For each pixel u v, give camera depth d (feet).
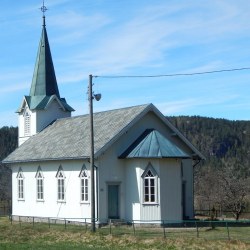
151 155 152.76
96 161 155.84
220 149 431.43
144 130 164.86
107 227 152.15
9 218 196.65
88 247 114.73
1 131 412.57
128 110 169.48
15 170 197.26
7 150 393.70
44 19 215.51
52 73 212.02
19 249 112.16
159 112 166.30
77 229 146.20
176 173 156.66
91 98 137.90
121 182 159.22
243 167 327.06
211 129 470.80
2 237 136.15
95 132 167.12
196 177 260.42
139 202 154.51
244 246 110.42
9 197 286.46
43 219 178.70
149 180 154.30
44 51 212.64
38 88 209.46
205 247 110.83
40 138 195.11
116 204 159.22
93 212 137.90
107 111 179.01
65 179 169.99
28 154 187.62
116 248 112.98
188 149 173.88
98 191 154.81
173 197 155.43
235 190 197.36
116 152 159.02
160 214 152.66
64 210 170.09
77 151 162.50
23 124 211.00
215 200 201.67
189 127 482.69
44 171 180.65
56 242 126.31
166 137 169.78
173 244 115.34
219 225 156.56
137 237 125.70
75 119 190.70
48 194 178.09
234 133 456.86
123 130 157.38
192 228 146.82
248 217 201.57
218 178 214.90
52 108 206.80
